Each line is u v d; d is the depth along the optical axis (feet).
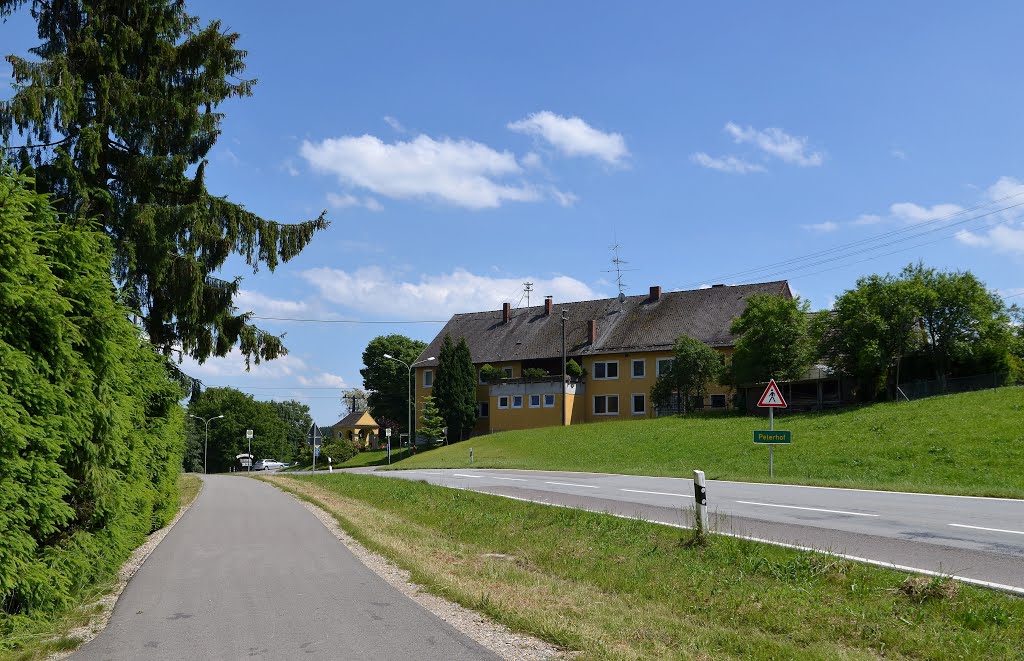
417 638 21.04
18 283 22.11
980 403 119.03
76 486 26.48
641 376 203.31
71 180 51.88
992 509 47.98
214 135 62.08
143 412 36.19
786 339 156.97
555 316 233.55
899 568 28.30
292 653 19.89
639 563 31.96
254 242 63.10
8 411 20.99
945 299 141.08
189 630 22.33
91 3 55.26
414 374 265.34
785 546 33.09
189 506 64.85
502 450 161.58
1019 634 20.76
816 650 19.74
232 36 60.34
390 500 67.15
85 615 24.02
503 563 33.88
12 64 49.83
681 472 92.84
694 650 19.69
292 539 42.22
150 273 57.52
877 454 100.12
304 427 494.59
